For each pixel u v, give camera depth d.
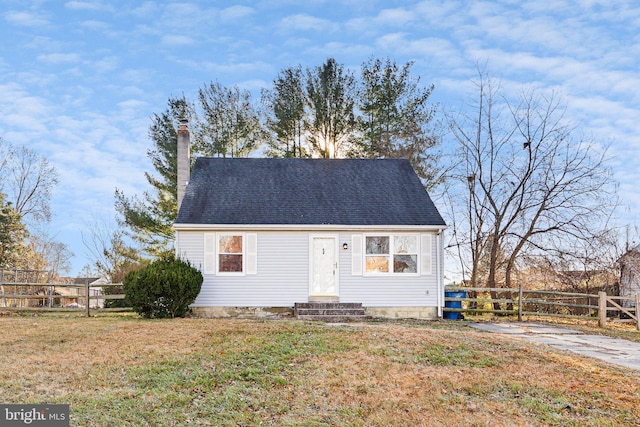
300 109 30.92
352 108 31.33
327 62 31.09
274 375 9.83
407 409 8.28
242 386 9.20
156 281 17.19
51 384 9.09
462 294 20.75
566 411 8.40
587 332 16.88
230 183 21.31
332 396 8.79
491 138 26.44
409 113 31.44
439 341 12.71
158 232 30.28
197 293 18.06
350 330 13.99
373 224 19.30
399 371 10.17
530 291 19.86
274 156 32.12
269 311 19.03
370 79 31.53
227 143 30.45
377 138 31.00
